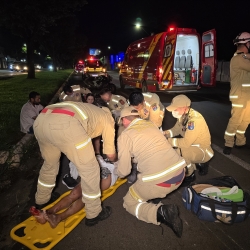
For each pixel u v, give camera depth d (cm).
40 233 256
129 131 256
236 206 257
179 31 905
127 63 1300
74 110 256
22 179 374
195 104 909
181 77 1000
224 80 1872
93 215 265
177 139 329
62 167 417
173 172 246
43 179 287
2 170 361
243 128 457
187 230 262
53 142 247
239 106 421
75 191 295
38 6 1514
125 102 495
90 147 254
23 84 1524
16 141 493
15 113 691
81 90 638
